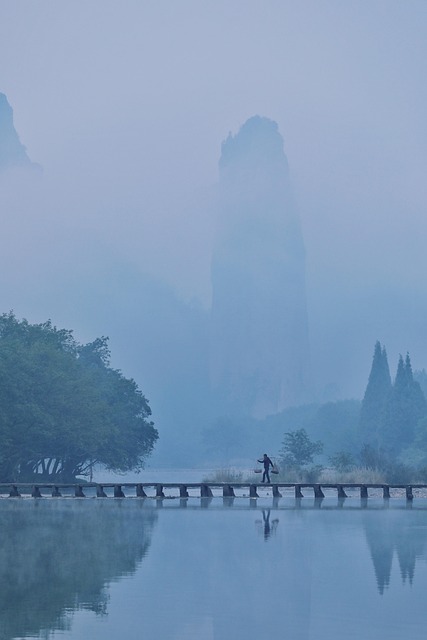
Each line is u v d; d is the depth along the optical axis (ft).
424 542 256.52
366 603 164.45
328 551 236.02
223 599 168.55
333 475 638.12
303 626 147.02
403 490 605.31
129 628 145.79
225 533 282.36
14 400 629.10
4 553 232.73
